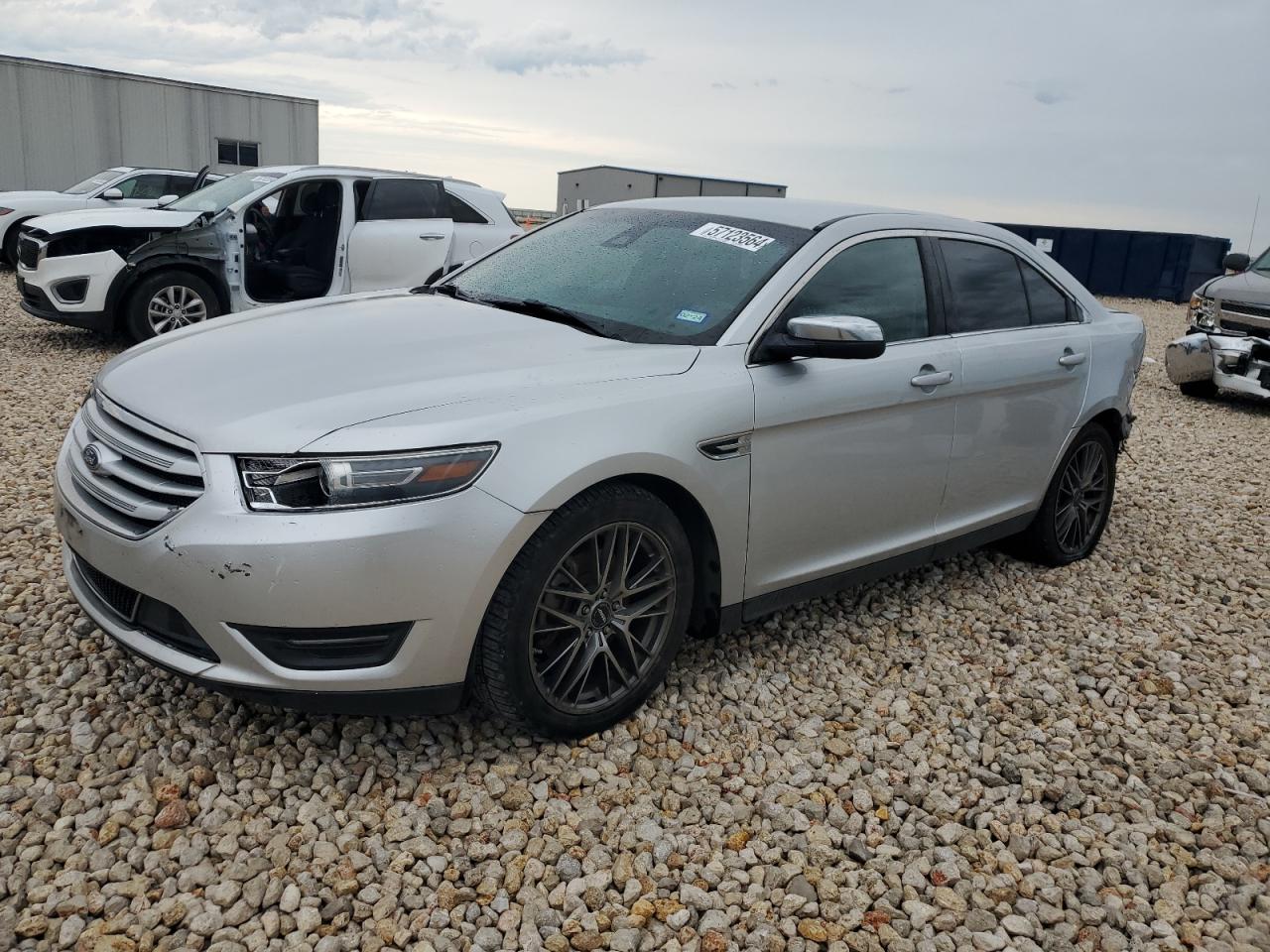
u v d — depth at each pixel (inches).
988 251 167.2
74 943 84.8
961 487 158.7
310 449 96.4
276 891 92.1
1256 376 389.1
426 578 98.1
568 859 98.8
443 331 126.3
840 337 118.9
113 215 354.3
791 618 158.2
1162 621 170.7
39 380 297.3
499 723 121.0
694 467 116.4
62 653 129.3
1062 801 115.4
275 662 98.7
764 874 99.8
